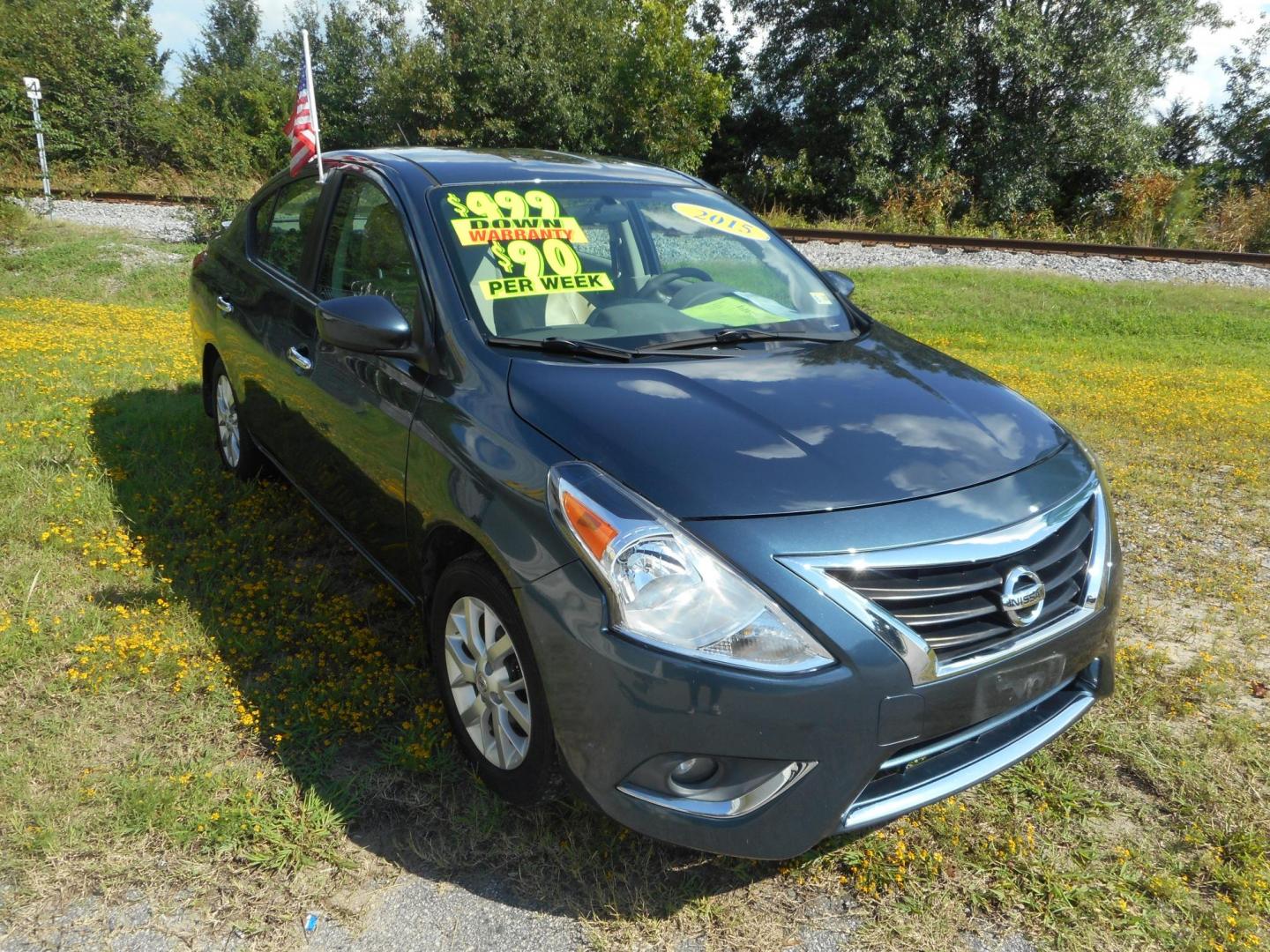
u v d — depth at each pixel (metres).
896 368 3.08
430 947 2.24
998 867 2.53
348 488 3.38
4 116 20.44
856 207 23.42
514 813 2.65
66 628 3.35
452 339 2.92
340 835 2.54
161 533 4.17
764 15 26.62
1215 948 2.29
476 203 3.35
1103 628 2.61
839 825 2.23
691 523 2.20
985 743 2.51
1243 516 5.12
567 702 2.25
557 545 2.29
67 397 6.05
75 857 2.41
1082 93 23.42
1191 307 12.38
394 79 24.23
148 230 15.62
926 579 2.24
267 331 4.05
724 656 2.12
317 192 4.09
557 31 23.41
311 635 3.46
